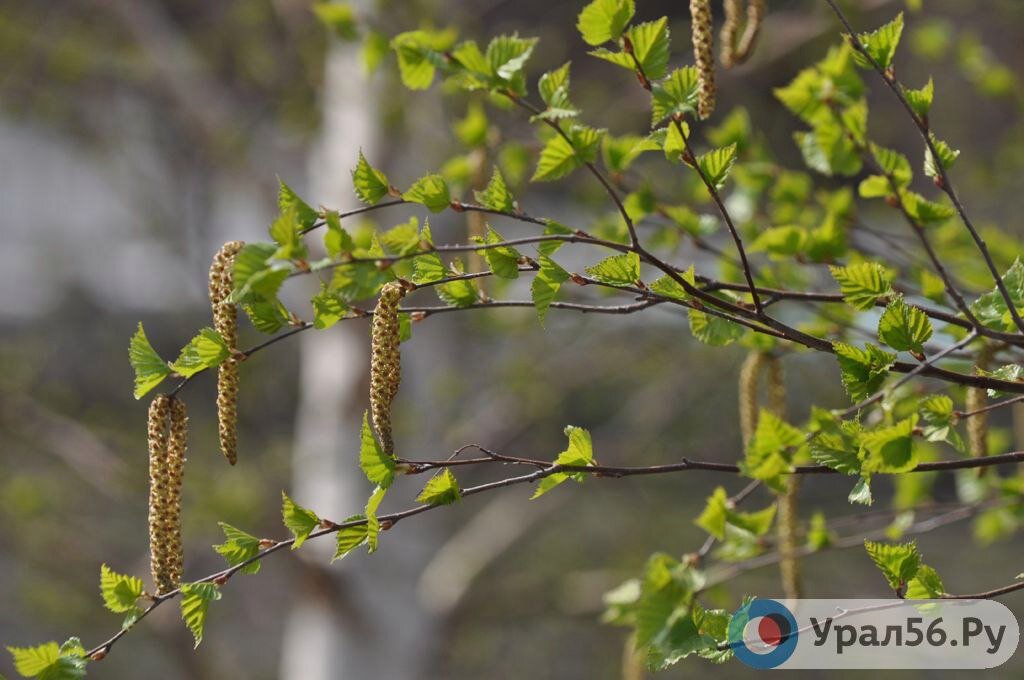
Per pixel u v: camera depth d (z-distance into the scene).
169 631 10.47
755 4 3.59
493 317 9.55
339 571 8.92
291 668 9.26
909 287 4.55
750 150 5.54
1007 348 3.80
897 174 4.03
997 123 10.42
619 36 3.08
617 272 3.08
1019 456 2.97
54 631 13.02
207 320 14.09
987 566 13.10
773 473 2.98
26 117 11.70
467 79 3.34
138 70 10.72
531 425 11.13
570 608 10.36
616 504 12.95
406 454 9.19
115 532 12.85
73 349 13.90
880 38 3.28
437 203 3.10
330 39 8.78
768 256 4.68
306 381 9.42
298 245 2.67
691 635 2.94
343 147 8.95
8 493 10.44
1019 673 11.41
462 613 9.66
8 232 14.59
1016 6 9.30
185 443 3.05
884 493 9.82
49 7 10.88
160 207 12.34
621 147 4.74
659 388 11.22
